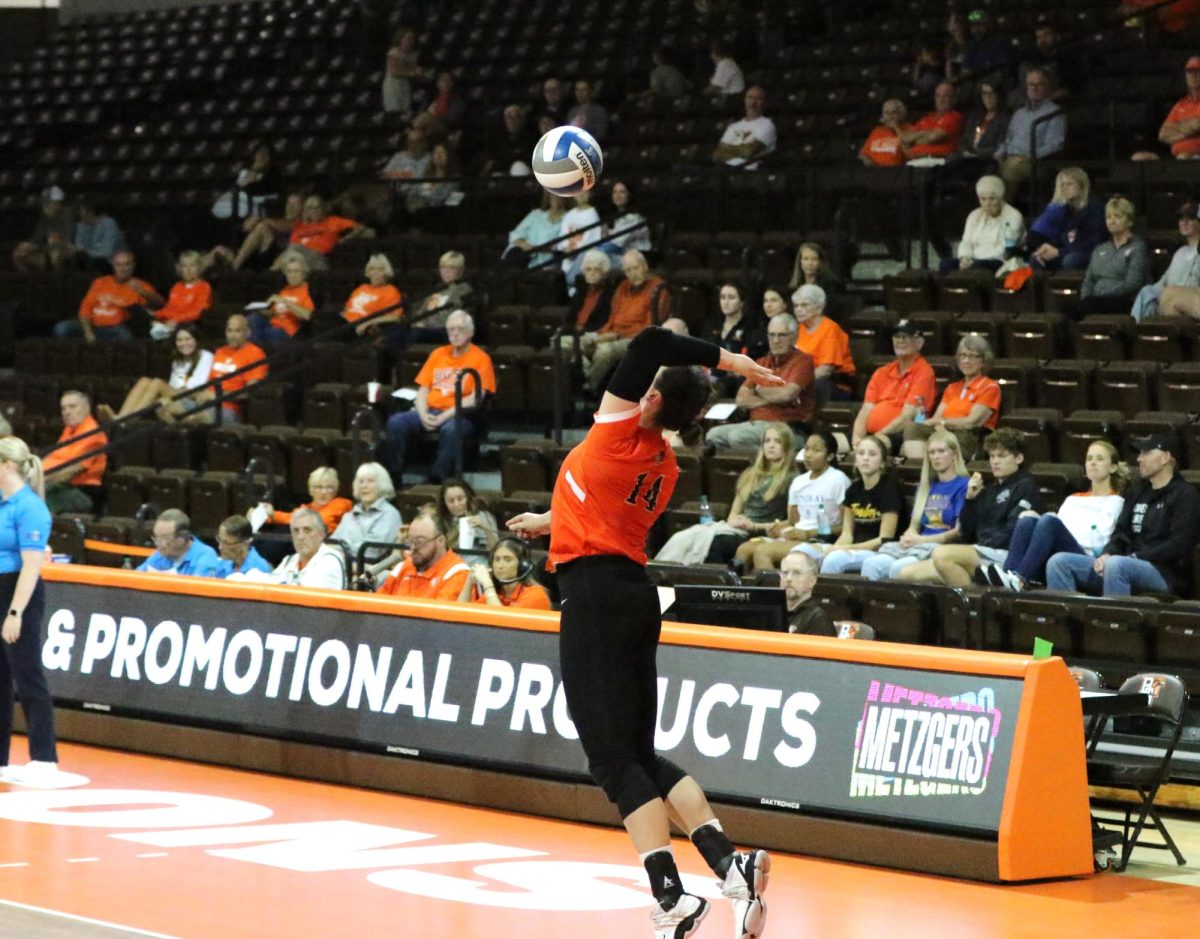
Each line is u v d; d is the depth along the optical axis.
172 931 19.05
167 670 31.55
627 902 20.81
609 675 18.06
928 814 22.89
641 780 17.84
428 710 27.88
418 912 20.08
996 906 21.14
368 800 27.58
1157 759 24.81
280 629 30.09
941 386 42.22
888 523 36.41
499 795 26.81
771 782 24.41
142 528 43.44
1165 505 32.66
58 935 18.61
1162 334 41.09
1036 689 22.52
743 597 27.14
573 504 18.27
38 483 29.69
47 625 33.69
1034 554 33.00
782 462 38.03
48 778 28.89
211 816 25.98
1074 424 38.31
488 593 31.86
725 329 45.59
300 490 46.97
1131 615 30.45
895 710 23.58
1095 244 45.59
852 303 47.84
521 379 48.22
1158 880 23.19
